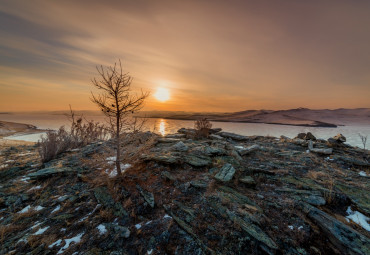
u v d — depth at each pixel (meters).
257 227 3.04
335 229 2.99
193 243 2.77
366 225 3.34
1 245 2.82
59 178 4.96
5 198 4.20
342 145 8.62
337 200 3.95
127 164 5.39
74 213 3.53
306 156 7.11
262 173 5.28
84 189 4.32
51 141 7.50
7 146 10.91
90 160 6.10
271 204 3.72
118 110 4.30
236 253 2.65
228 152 6.84
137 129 4.66
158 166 5.17
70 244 2.81
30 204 4.00
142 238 2.89
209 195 3.92
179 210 3.49
